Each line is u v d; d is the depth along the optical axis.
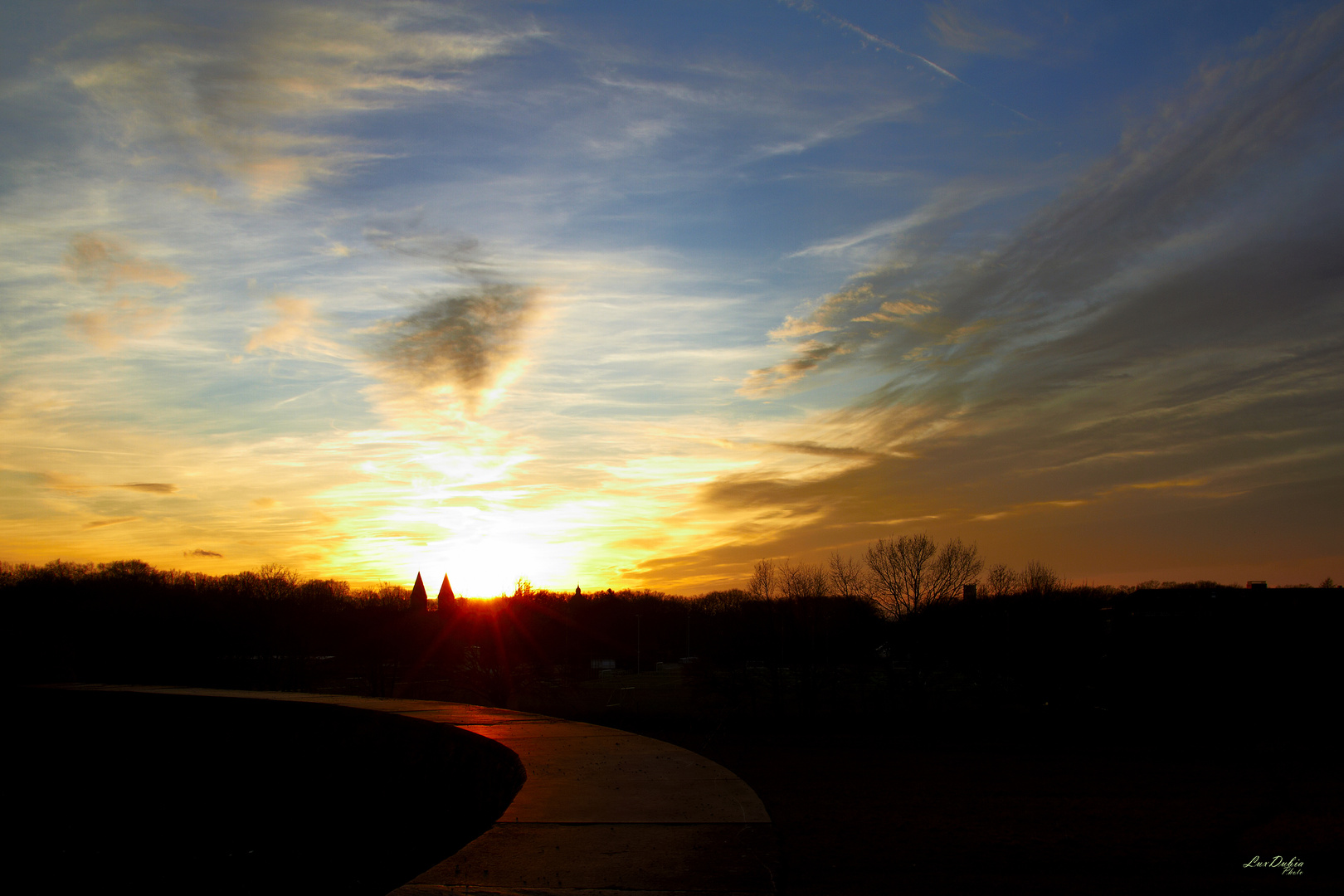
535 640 53.62
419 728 11.05
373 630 58.88
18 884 9.71
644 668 109.44
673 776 7.43
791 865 9.77
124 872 9.84
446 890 4.23
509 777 8.23
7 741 17.89
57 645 29.14
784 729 33.34
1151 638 44.81
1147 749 27.16
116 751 15.76
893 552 60.78
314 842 10.55
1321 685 41.03
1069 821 12.88
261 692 16.25
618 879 4.43
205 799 13.80
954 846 10.84
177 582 90.25
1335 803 15.22
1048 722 37.75
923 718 37.12
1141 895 8.56
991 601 57.97
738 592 100.62
